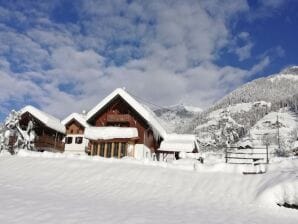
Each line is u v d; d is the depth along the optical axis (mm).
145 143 41344
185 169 25859
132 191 20312
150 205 17203
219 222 14180
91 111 42188
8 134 45125
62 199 17141
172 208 16734
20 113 47438
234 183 21797
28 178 22625
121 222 12898
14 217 12781
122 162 28000
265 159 31172
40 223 12188
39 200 16234
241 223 14266
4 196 16578
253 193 19938
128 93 41656
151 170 24328
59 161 26875
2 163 27094
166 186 21422
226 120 66000
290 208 17906
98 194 19406
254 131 168625
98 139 40312
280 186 18906
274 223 14719
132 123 41531
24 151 32344
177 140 44906
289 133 138250
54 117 53656
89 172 23859
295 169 21953
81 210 14539
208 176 23328
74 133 54969
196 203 18422
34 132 46469
